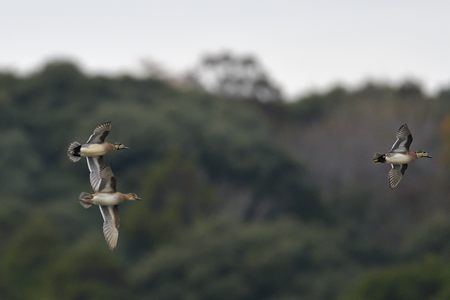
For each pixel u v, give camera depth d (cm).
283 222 11869
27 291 10500
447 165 13538
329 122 15300
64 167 14075
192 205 12625
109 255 10556
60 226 12344
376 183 13900
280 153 14225
